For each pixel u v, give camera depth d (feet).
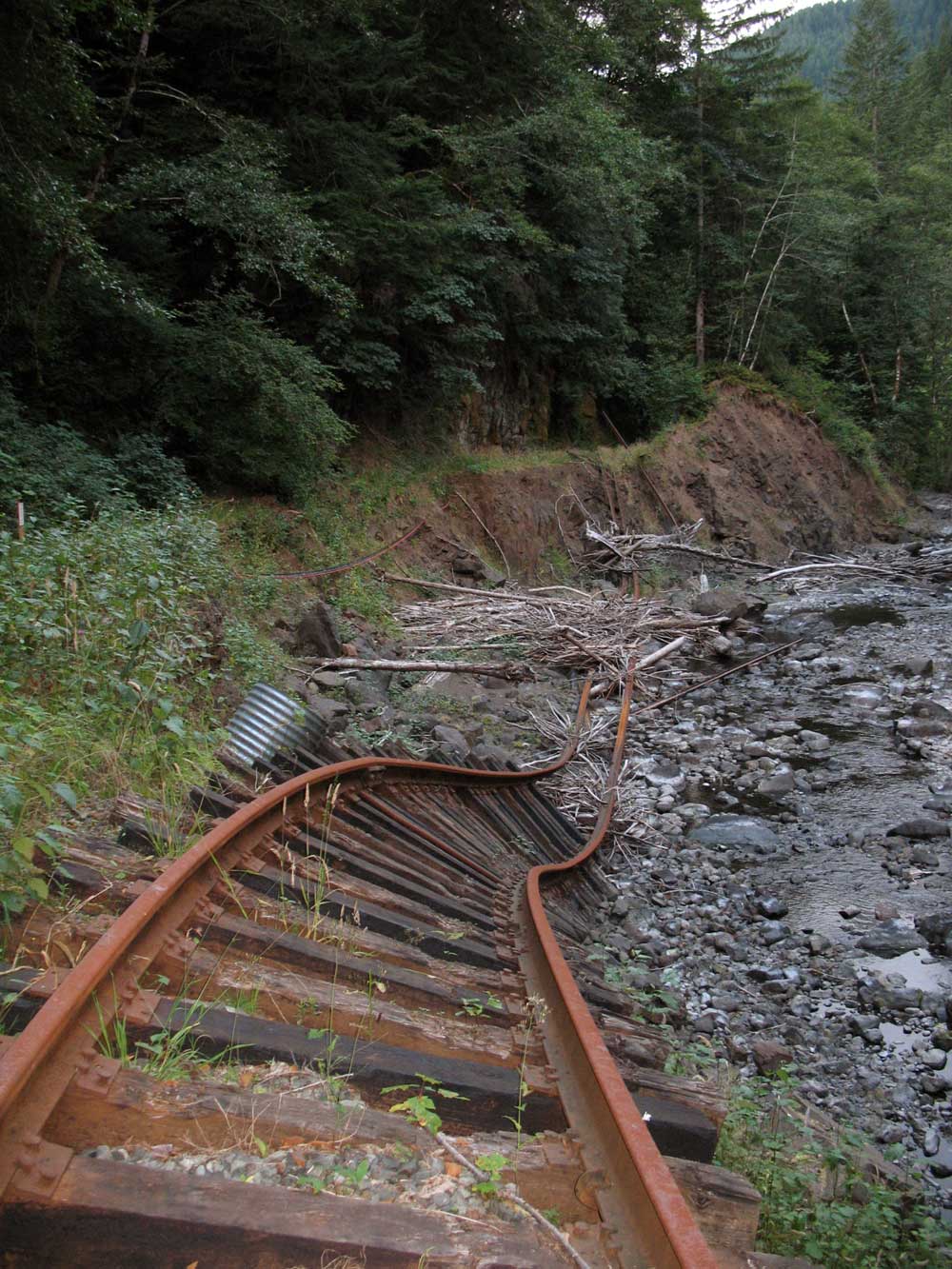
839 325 161.99
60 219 39.52
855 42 242.99
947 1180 16.89
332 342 63.57
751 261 131.75
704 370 124.16
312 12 62.80
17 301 43.32
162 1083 8.65
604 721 45.88
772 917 27.53
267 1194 7.29
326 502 62.18
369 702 39.86
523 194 81.20
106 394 49.24
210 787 19.31
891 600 83.51
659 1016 20.10
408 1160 8.61
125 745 19.12
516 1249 7.25
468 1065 10.55
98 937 11.66
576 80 80.59
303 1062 10.02
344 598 54.29
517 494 80.59
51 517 35.70
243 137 53.01
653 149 92.94
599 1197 8.19
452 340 74.49
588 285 91.45
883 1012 22.54
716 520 105.09
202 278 60.90
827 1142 16.52
